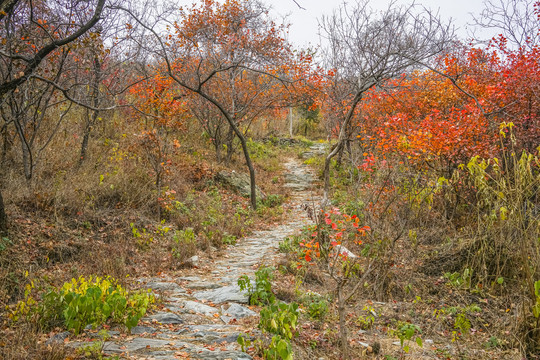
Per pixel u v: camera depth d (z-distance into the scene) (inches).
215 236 420.5
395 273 295.4
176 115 565.0
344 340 172.9
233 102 682.2
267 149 1059.9
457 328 239.9
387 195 300.0
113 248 315.9
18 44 305.9
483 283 285.9
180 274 308.5
